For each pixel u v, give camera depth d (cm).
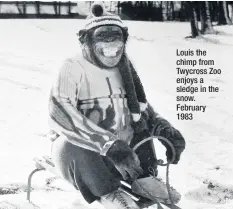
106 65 261
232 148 401
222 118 420
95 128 249
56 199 322
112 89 265
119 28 261
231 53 449
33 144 378
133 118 270
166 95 423
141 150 274
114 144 242
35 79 438
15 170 354
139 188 254
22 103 411
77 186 263
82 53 265
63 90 255
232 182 363
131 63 276
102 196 257
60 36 446
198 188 353
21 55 457
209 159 389
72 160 261
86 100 262
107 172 258
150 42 434
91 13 261
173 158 267
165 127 275
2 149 374
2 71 450
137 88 276
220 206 333
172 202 256
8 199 316
